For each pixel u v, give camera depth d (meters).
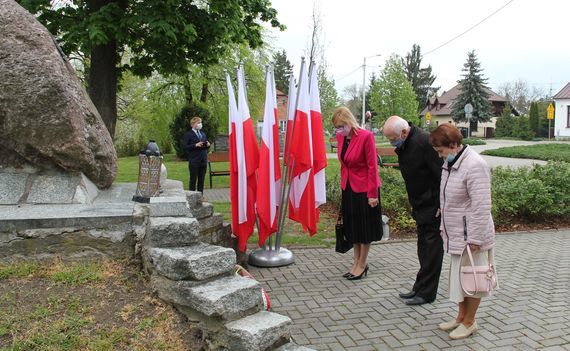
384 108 41.75
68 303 3.21
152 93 22.52
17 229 3.62
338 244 5.60
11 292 3.25
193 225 3.67
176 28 9.45
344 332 4.09
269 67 5.76
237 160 5.67
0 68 3.97
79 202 4.23
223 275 3.45
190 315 3.21
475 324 4.04
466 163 3.79
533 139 47.44
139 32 10.20
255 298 3.28
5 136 4.11
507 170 10.08
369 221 5.27
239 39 11.46
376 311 4.56
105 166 4.78
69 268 3.60
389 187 8.67
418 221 4.70
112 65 10.39
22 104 4.02
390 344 3.87
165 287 3.35
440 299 4.87
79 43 8.94
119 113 24.70
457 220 3.87
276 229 5.96
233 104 5.70
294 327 4.18
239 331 2.97
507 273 5.78
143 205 4.15
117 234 3.80
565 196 8.82
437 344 3.88
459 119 53.91
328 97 33.47
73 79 4.50
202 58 11.27
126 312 3.22
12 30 4.04
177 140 20.08
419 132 4.62
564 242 7.41
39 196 4.20
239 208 5.66
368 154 5.12
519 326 4.23
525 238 7.68
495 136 52.62
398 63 41.81
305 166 5.80
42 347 2.77
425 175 4.58
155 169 4.37
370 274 5.68
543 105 51.81
